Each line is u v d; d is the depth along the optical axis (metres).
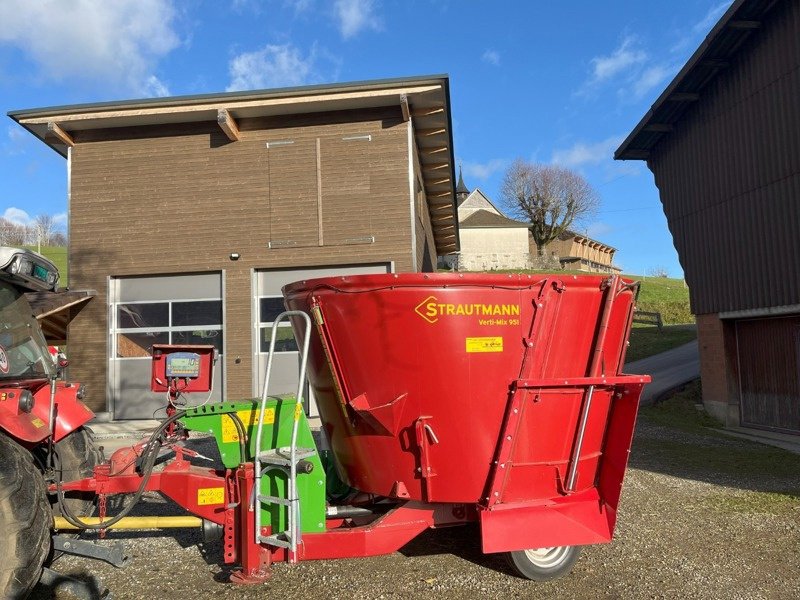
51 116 12.46
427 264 18.95
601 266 59.81
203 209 12.89
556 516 4.07
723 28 10.80
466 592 4.11
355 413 4.03
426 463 3.90
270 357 3.95
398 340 3.85
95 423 12.49
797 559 4.73
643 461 8.45
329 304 3.99
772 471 7.83
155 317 13.05
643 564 4.62
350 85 11.88
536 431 4.00
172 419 4.18
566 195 55.97
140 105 12.29
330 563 4.64
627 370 17.77
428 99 12.22
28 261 4.31
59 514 4.56
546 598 4.02
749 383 11.75
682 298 37.41
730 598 4.04
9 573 3.35
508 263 51.28
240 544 3.96
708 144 12.34
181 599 4.03
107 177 13.12
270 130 12.81
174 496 4.14
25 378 4.32
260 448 3.99
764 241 10.86
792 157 10.19
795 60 10.10
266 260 12.70
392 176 12.52
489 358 3.88
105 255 13.05
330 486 4.59
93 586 4.09
